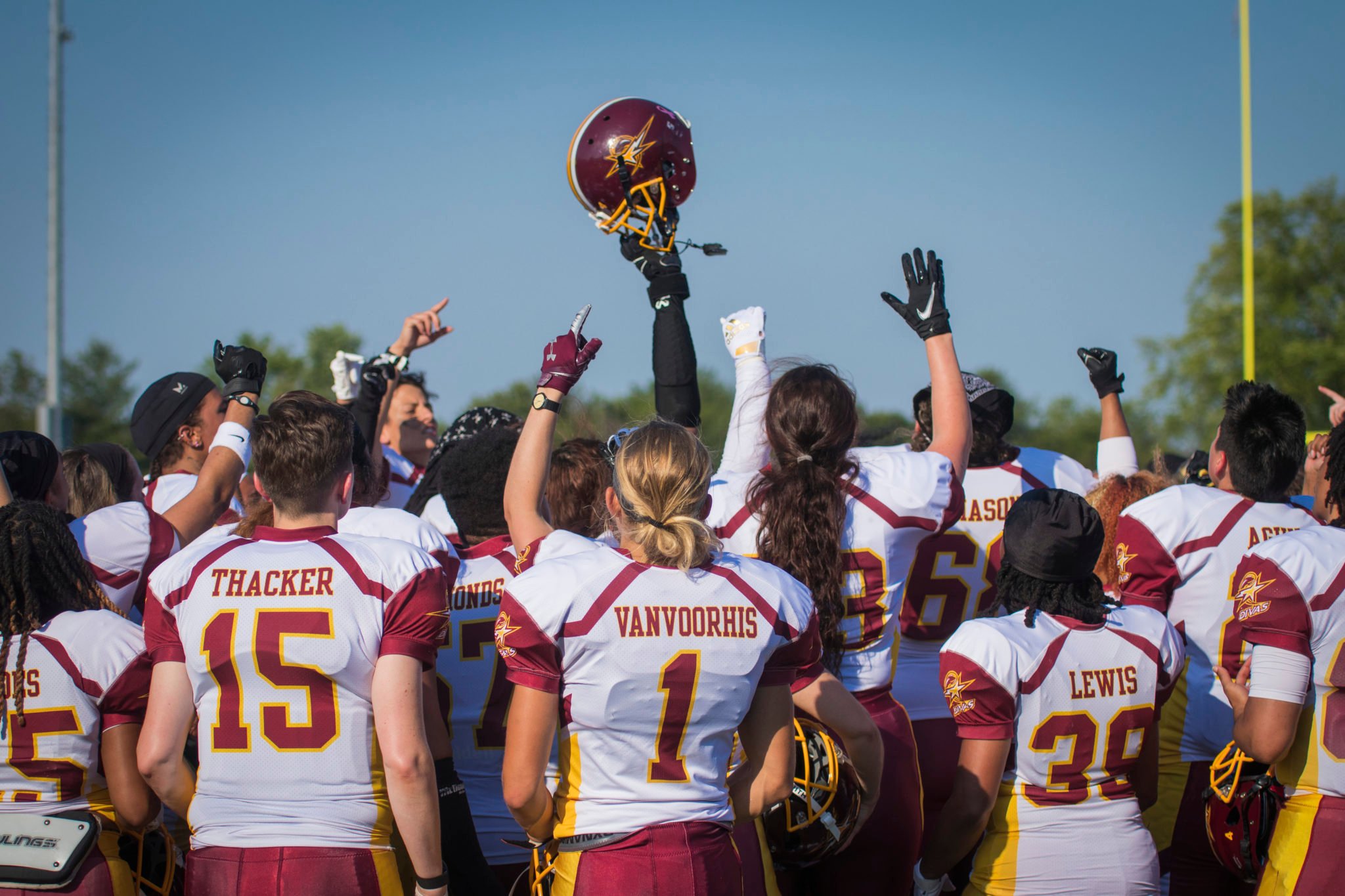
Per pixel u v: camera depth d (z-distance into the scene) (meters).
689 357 14.08
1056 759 11.19
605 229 15.04
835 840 11.12
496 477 13.52
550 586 9.27
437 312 19.19
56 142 88.62
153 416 16.89
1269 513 13.30
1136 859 11.19
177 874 12.11
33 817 10.27
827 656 12.12
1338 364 123.38
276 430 10.16
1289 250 129.00
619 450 9.81
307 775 9.68
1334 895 10.95
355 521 12.49
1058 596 11.48
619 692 9.17
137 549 12.91
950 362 13.04
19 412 154.88
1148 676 11.42
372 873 9.74
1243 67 50.12
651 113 14.85
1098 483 15.34
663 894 9.11
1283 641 10.98
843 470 12.19
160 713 9.89
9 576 10.60
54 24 87.69
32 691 10.52
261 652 9.64
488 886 11.53
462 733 12.53
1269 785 12.05
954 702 11.23
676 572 9.42
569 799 9.46
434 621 9.93
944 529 12.47
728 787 10.08
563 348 11.41
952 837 11.31
